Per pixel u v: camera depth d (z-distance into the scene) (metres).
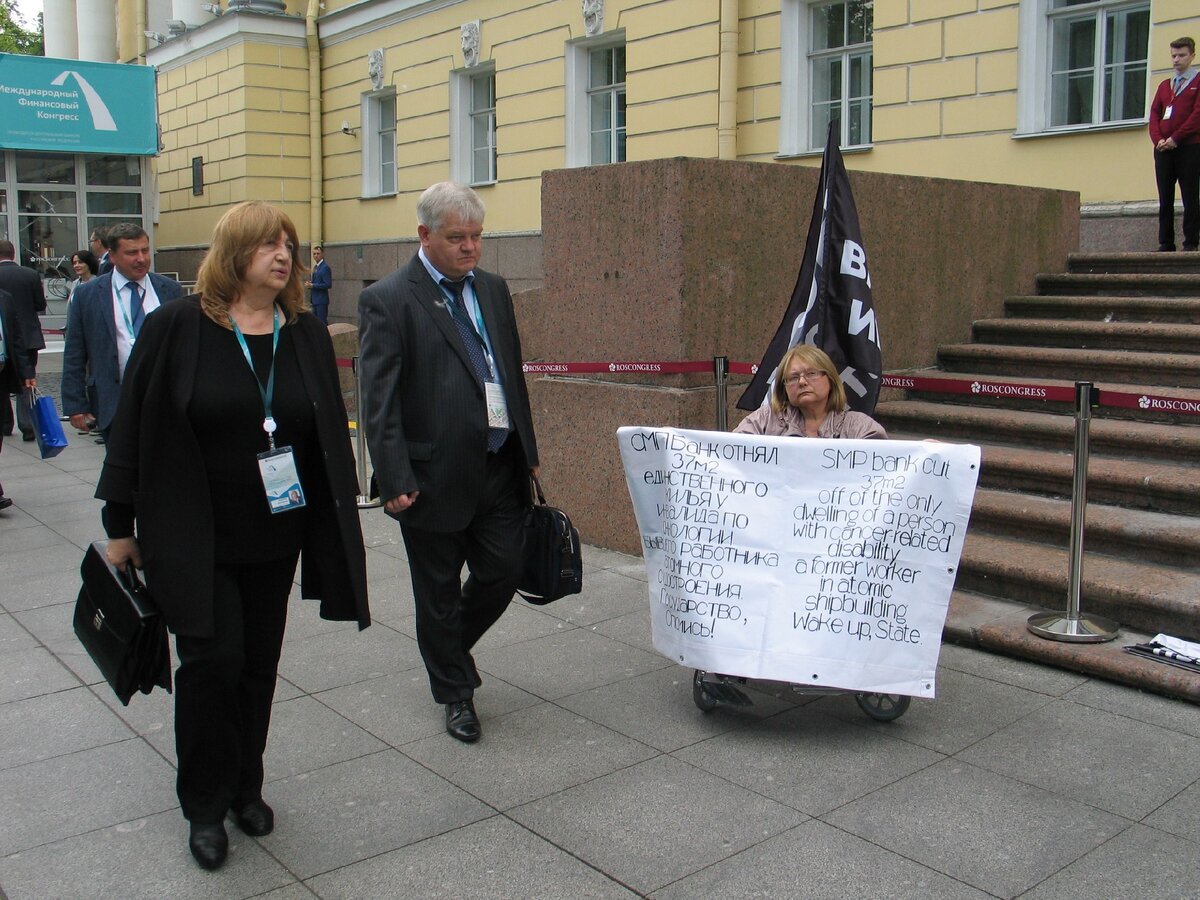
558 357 6.71
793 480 4.04
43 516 7.85
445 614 4.05
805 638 3.99
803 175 6.45
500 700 4.42
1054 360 6.98
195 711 3.15
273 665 3.41
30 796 3.67
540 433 6.88
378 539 7.05
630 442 4.20
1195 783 3.63
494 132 18.16
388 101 20.31
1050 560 5.24
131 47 27.06
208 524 3.09
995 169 11.05
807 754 3.89
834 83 13.02
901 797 3.56
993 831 3.34
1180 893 3.01
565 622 5.35
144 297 6.22
